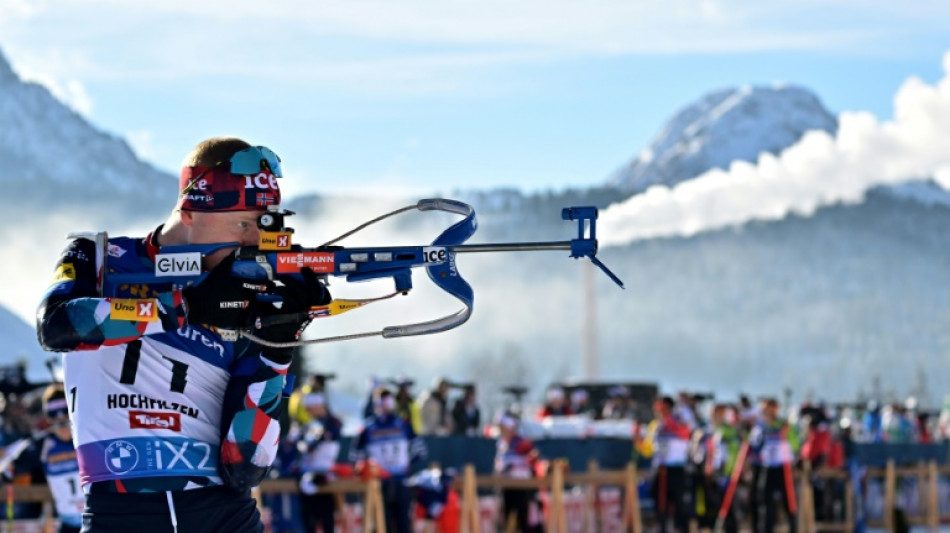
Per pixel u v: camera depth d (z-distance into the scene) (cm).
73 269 703
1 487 2083
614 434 3584
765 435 3466
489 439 3250
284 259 701
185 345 722
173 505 716
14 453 1959
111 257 719
